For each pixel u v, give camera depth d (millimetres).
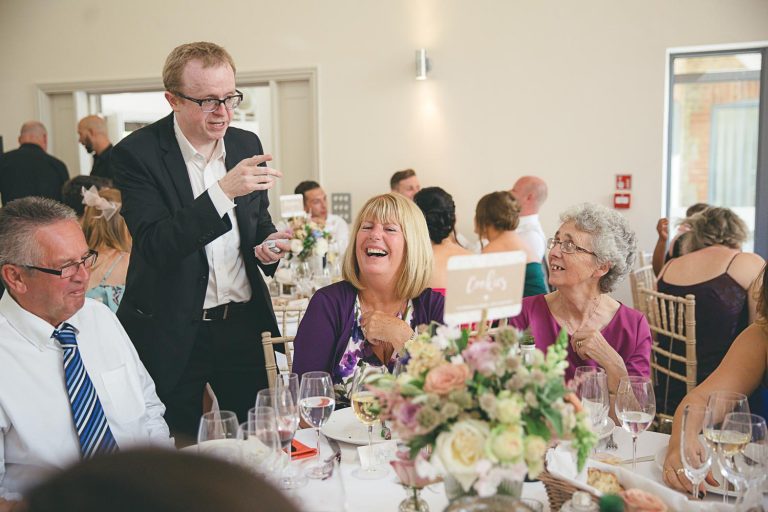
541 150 5660
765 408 1909
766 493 1301
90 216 2996
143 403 1988
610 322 2154
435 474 1077
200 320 2309
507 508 928
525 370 1056
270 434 1317
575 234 2094
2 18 6598
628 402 1574
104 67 6441
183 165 2270
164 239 2084
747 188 5582
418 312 2115
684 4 5266
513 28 5613
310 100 6109
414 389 1075
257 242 2451
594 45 5473
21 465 1724
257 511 337
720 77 5508
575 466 1271
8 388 1707
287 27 6039
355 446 1683
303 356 2070
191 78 2121
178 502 323
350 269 2113
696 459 1355
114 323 1988
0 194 5574
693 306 2977
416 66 5762
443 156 5863
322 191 5586
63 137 6734
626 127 5477
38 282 1702
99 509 318
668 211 5750
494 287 1190
